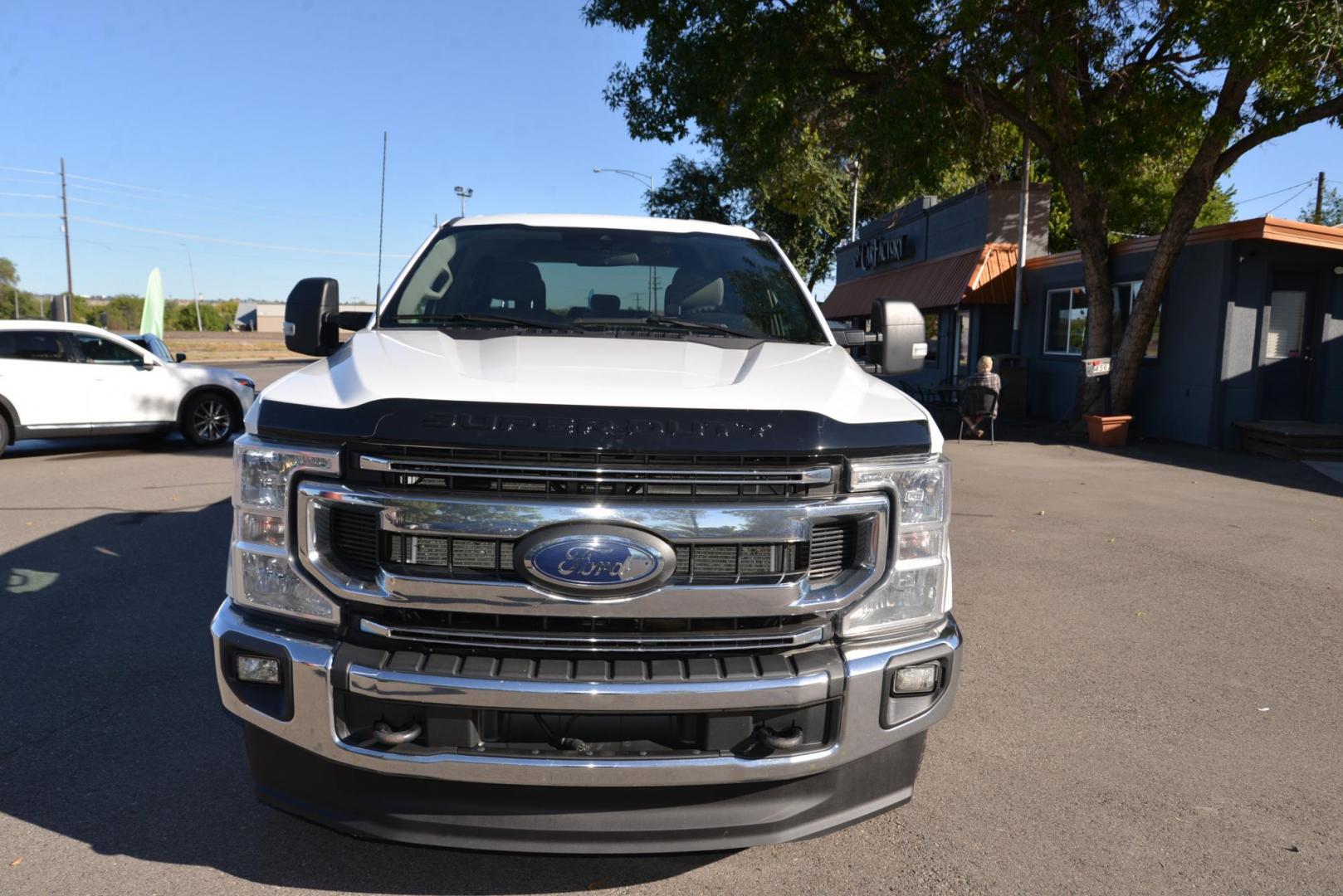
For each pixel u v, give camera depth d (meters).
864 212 34.56
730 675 2.35
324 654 2.36
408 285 3.73
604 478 2.32
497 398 2.41
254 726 2.55
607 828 2.43
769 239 4.42
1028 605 5.70
